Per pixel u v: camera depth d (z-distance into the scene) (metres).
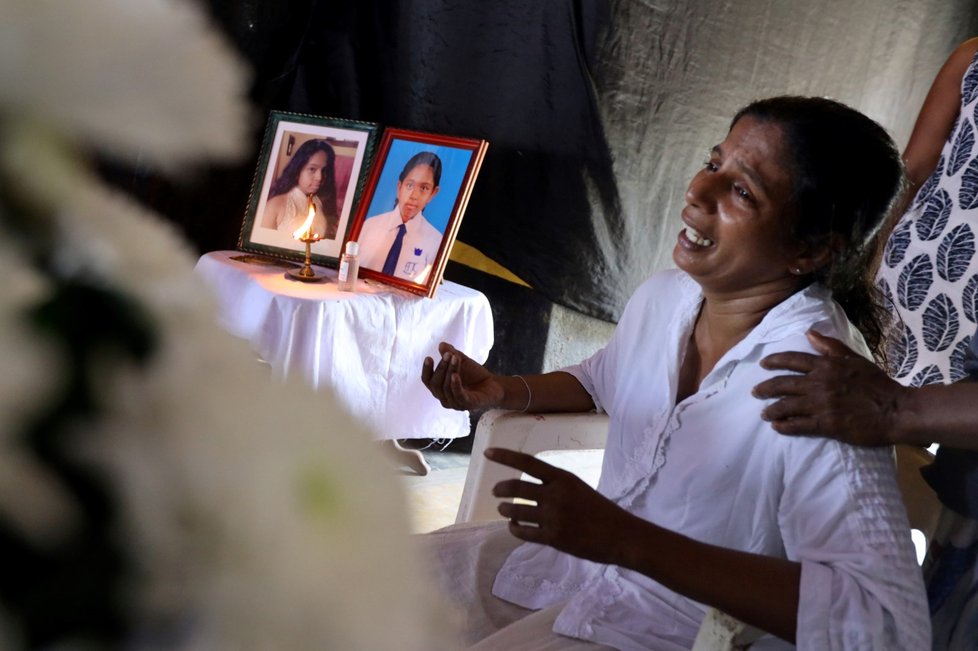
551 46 2.94
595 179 3.05
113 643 0.09
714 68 3.11
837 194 1.11
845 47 3.39
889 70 3.53
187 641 0.09
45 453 0.09
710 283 1.19
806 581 0.94
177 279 0.11
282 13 2.84
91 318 0.10
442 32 2.96
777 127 1.12
